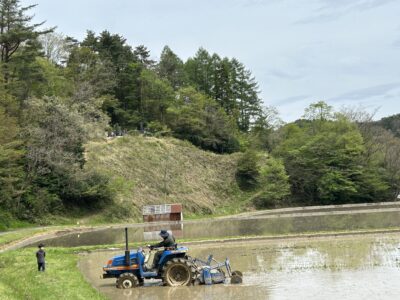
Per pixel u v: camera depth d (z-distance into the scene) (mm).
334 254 25078
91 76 79562
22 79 55500
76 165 52594
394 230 33469
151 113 92062
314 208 67688
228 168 80125
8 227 42781
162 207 55688
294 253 25891
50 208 50188
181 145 81625
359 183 75500
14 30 53375
